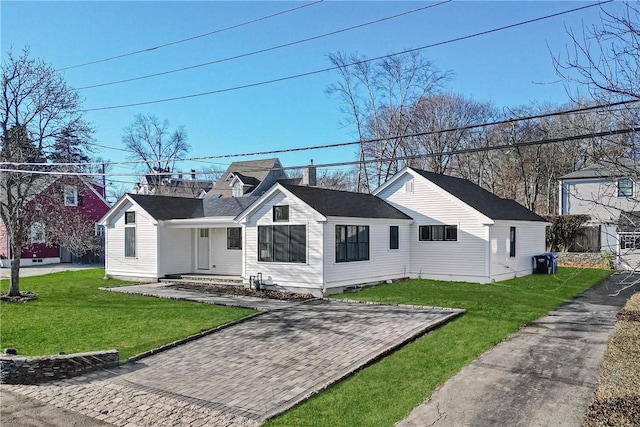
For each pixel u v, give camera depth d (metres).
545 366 8.66
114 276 23.28
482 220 19.16
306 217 17.14
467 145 39.81
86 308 15.13
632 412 6.49
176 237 22.52
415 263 21.03
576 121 12.84
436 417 6.77
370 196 21.80
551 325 11.73
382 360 9.42
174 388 8.52
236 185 40.09
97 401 8.09
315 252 16.88
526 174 39.62
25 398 8.33
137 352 10.49
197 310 14.48
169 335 11.67
